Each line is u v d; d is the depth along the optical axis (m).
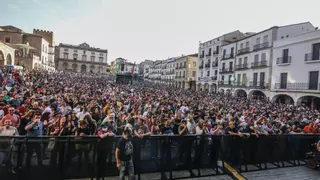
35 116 5.42
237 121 8.77
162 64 81.06
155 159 5.53
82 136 4.91
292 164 7.04
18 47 39.41
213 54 45.38
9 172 4.34
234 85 35.84
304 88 23.80
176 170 5.70
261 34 31.38
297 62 24.86
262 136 6.82
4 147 4.34
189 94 27.52
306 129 9.06
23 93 10.66
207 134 6.26
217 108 12.91
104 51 87.56
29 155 4.48
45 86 16.88
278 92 26.97
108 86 26.25
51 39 63.22
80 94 14.85
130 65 101.88
